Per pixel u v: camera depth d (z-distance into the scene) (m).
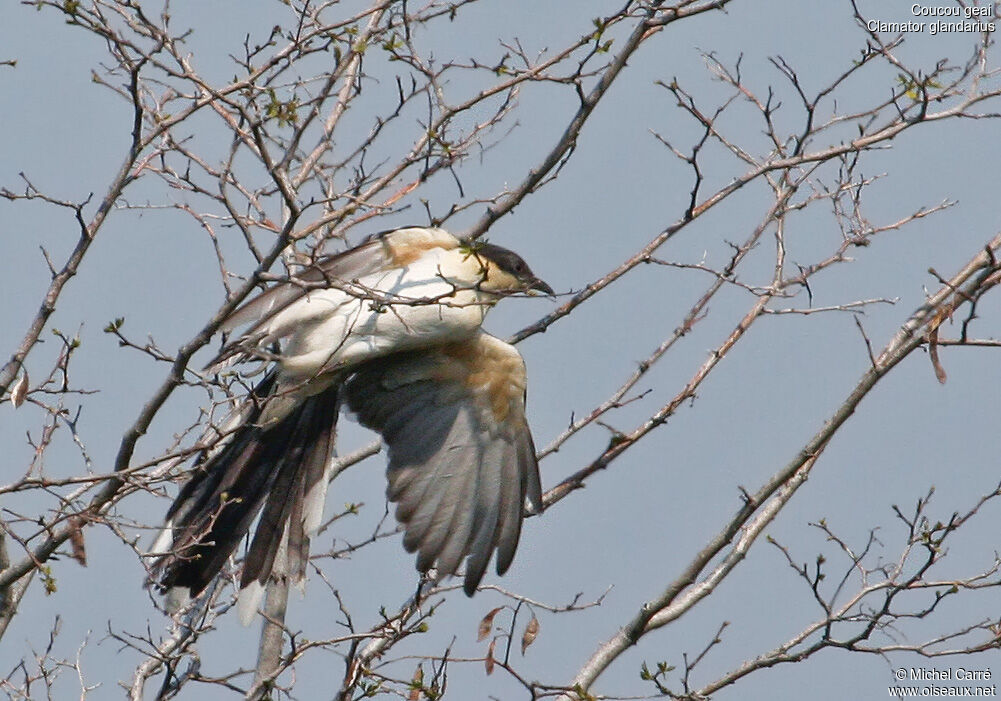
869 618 10.16
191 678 9.70
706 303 11.41
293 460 10.94
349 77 10.90
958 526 10.24
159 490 9.04
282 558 10.59
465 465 11.61
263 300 9.61
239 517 10.56
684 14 10.45
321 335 10.46
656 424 11.12
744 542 10.62
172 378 8.83
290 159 9.03
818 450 10.58
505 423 11.58
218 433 8.92
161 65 8.98
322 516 10.84
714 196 11.26
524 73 10.67
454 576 11.24
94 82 9.47
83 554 9.07
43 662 9.88
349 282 9.34
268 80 9.72
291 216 8.79
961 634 10.21
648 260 11.28
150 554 9.20
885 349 10.89
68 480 8.60
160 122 9.45
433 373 11.50
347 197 9.85
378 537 11.15
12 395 9.07
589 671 10.12
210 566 10.31
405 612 9.71
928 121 11.20
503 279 11.48
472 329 10.78
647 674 10.12
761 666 10.23
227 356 9.28
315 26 9.80
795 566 10.34
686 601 10.44
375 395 11.62
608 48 10.38
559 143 10.74
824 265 11.45
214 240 9.55
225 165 9.38
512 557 11.17
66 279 9.30
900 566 10.38
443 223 10.87
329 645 9.64
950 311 10.57
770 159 11.66
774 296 11.06
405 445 11.59
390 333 10.55
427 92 10.84
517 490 11.44
